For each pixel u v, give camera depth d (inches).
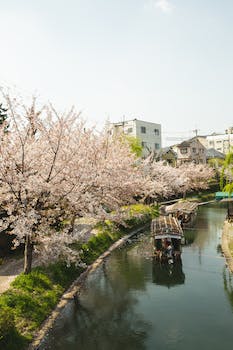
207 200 2583.7
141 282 795.4
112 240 1162.6
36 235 635.5
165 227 1047.6
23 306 546.6
